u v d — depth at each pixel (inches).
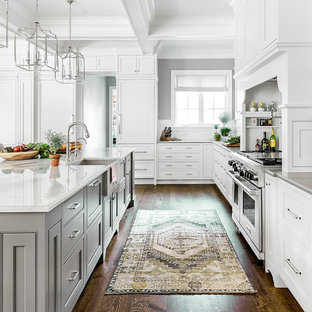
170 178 270.4
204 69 286.0
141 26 183.3
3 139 259.1
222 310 81.4
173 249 123.2
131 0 144.8
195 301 85.7
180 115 293.4
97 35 203.9
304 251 73.4
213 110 292.7
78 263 79.4
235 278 98.4
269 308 82.2
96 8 187.3
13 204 56.3
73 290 74.5
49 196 62.5
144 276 100.0
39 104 259.9
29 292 56.8
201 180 272.8
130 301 85.8
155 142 263.4
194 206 194.2
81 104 273.1
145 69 259.1
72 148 161.6
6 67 255.0
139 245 127.6
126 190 170.6
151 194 229.6
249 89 154.9
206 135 290.2
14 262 57.0
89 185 89.9
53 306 61.4
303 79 96.4
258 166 107.9
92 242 94.0
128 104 261.9
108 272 103.3
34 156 136.7
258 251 105.6
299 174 90.9
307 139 96.2
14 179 82.5
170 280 97.3
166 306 83.3
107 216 116.5
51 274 59.8
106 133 366.3
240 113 154.5
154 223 158.4
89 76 293.4
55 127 260.2
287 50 96.3
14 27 184.9
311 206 69.4
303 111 96.0
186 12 196.1
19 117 257.6
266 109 154.0
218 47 279.7
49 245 58.6
